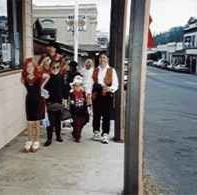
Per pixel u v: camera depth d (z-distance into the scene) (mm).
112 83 6223
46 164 5176
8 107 6242
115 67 6488
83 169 5008
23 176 4695
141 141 3980
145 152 7098
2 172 4820
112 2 7879
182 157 6797
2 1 6254
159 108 14289
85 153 5750
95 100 6438
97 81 6379
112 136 6887
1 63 6188
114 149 6020
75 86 6395
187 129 9836
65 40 30141
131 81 3869
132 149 3967
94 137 6637
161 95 19734
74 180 4598
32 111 5703
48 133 6133
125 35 6445
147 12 3738
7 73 6168
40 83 5723
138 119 3920
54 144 6246
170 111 13492
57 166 5105
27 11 7480
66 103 7043
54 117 6227
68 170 4953
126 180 4043
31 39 7941
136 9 3719
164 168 6012
